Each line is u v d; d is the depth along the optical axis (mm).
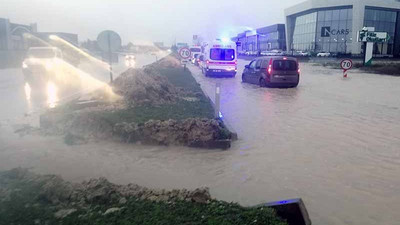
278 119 9875
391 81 21531
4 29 51031
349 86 18547
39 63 20375
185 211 3791
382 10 75688
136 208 3879
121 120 8266
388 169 5844
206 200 4141
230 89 17312
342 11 75688
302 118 10000
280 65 17500
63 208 3904
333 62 48906
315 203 4633
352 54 71375
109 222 3531
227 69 24359
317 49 80312
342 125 9062
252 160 6363
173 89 14867
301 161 6281
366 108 11594
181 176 5621
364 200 4711
